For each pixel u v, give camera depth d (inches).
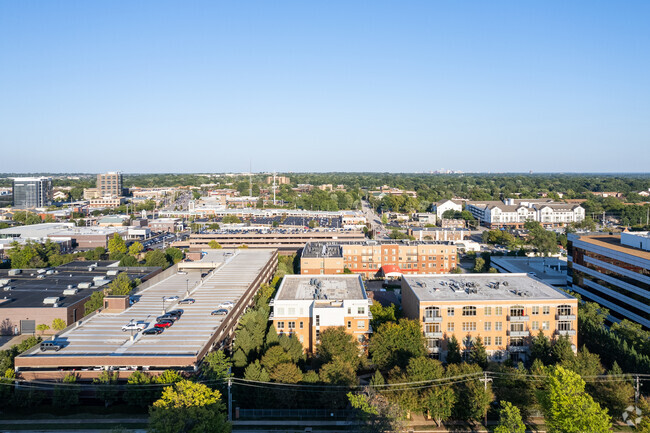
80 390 2999.5
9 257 7800.2
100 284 5620.1
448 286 4419.3
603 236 5526.6
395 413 2689.5
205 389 2605.8
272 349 3378.4
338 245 7554.1
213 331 3656.5
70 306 4749.0
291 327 4097.0
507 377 3152.1
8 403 3014.3
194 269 6318.9
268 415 3095.5
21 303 4835.1
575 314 3897.6
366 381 3614.7
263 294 5270.7
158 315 4057.6
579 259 5506.9
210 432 2514.8
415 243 7613.2
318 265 6825.8
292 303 4097.0
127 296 4237.2
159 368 3142.2
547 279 6008.9
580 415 2407.7
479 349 3545.8
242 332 3715.6
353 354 3634.4
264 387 3095.5
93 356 3110.2
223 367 3142.2
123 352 3213.6
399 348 3595.0
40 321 4650.6
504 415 2618.1
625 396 2896.2
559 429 2516.0
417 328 3713.1
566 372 2610.7
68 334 3580.2
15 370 3122.5
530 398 3088.1
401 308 4963.1
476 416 2906.0
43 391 3095.5
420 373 3065.9
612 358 3656.5
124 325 3796.8
